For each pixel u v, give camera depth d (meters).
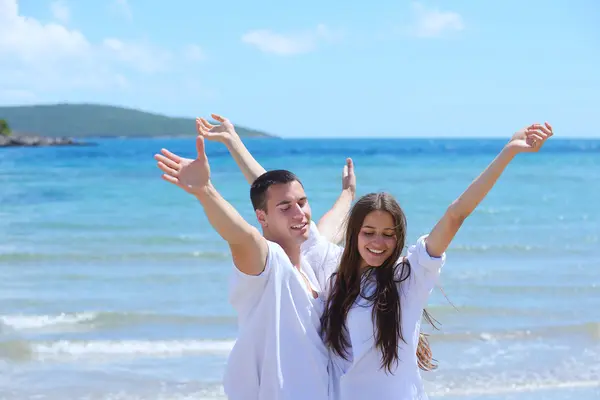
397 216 3.77
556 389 7.07
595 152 70.81
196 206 22.14
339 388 3.75
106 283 11.74
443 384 7.17
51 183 30.47
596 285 11.62
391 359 3.70
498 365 7.73
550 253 14.73
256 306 3.64
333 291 3.88
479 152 71.12
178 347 8.34
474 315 9.70
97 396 6.86
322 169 40.72
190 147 107.19
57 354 8.08
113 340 8.60
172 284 11.66
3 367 7.65
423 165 45.72
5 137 121.62
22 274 12.45
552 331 8.97
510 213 21.44
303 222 3.87
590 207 22.83
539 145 3.54
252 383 3.69
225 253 14.38
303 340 3.67
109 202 23.30
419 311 3.82
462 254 14.59
